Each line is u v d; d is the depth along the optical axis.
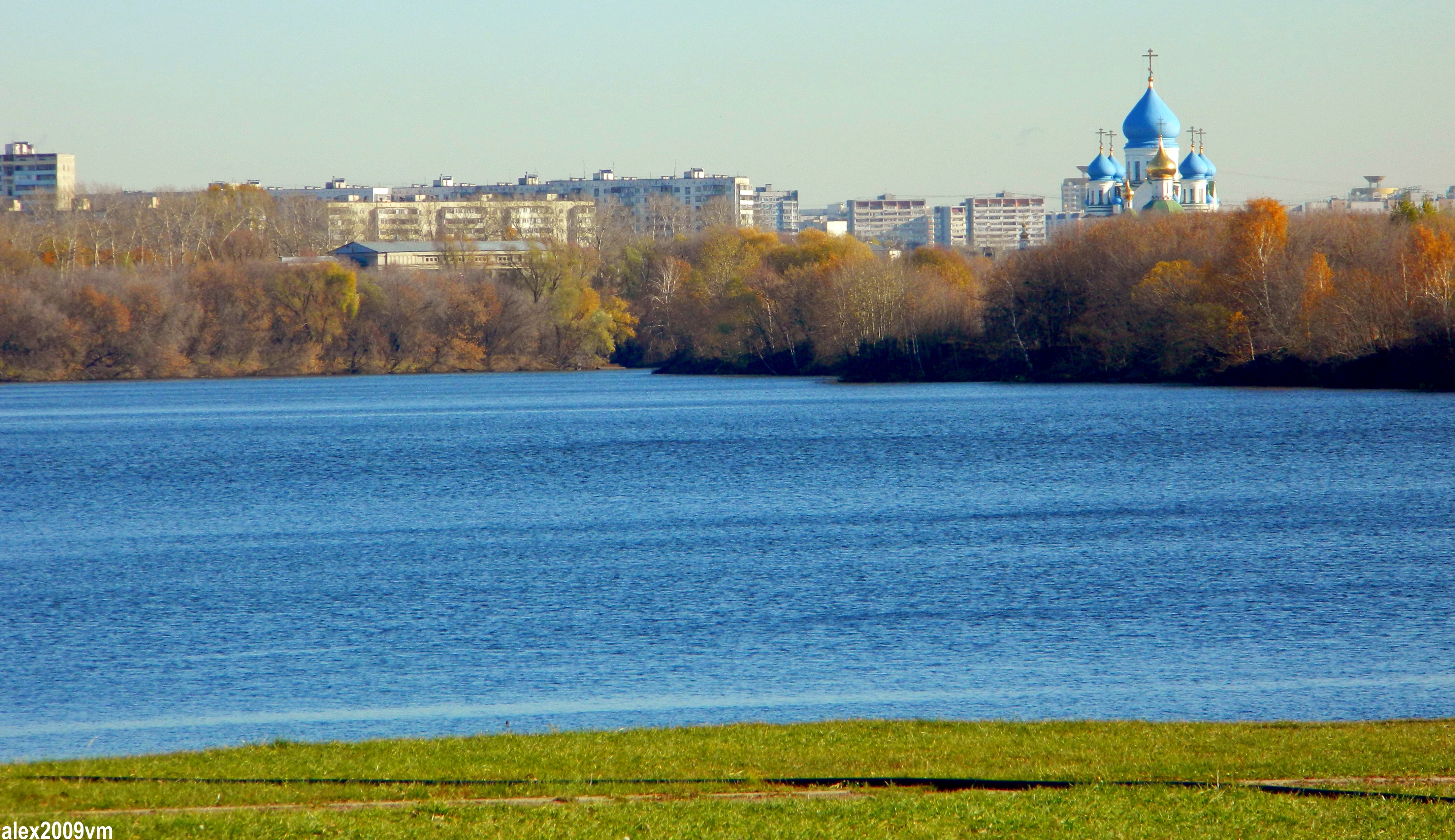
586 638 172.75
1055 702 137.88
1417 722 114.44
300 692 149.12
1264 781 92.69
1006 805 86.81
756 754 101.69
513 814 85.44
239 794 91.00
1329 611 178.00
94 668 161.50
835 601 191.38
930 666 154.38
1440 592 188.50
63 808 88.00
